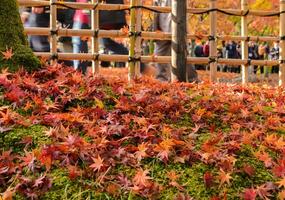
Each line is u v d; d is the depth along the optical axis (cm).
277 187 243
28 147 262
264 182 248
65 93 322
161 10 477
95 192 231
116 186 233
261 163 265
